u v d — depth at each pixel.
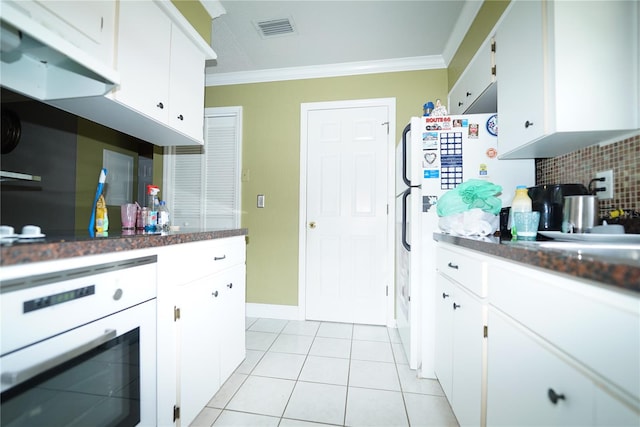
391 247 2.43
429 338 1.59
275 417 1.29
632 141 1.07
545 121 1.11
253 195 2.65
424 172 1.61
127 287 0.87
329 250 2.54
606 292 0.50
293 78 2.62
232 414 1.31
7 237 0.86
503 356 0.84
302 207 2.57
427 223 1.60
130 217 1.46
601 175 1.21
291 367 1.72
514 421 0.77
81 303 0.73
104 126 1.60
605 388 0.50
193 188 2.75
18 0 0.84
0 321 0.57
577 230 1.15
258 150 2.66
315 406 1.37
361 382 1.57
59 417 0.69
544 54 1.12
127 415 0.88
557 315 0.61
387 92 2.47
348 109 2.54
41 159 1.27
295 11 1.86
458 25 1.96
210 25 1.83
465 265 1.11
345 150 2.54
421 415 1.31
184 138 1.69
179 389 1.10
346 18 1.93
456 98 2.13
